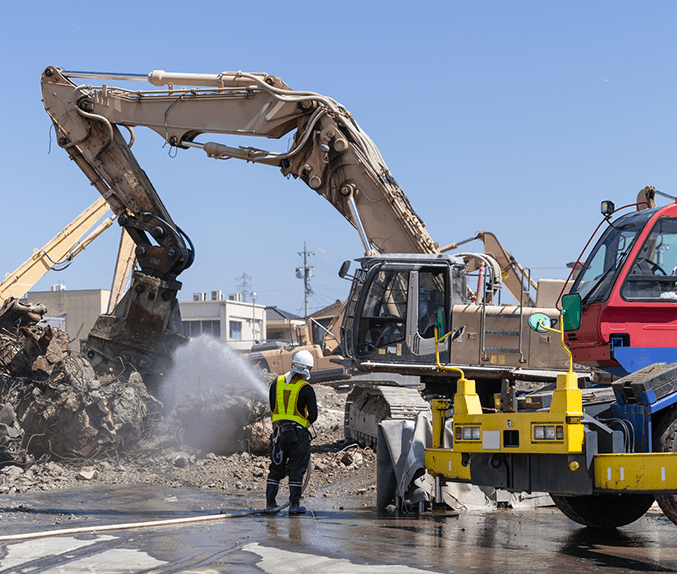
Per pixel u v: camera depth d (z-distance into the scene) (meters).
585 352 7.79
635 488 6.04
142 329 14.97
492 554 6.05
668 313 7.57
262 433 13.51
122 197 15.75
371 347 13.87
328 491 10.35
